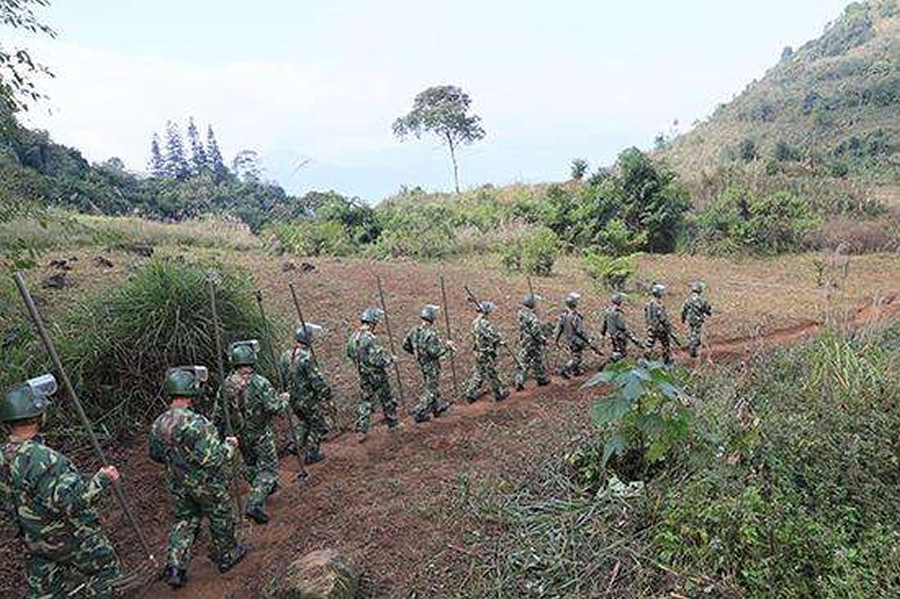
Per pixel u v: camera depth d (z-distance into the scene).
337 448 9.03
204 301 9.32
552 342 14.48
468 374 12.39
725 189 34.59
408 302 16.61
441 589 5.63
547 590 5.42
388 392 9.50
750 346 12.84
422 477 7.84
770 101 87.31
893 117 69.31
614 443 6.73
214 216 28.78
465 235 26.72
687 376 9.22
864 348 9.93
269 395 7.07
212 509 6.05
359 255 24.19
